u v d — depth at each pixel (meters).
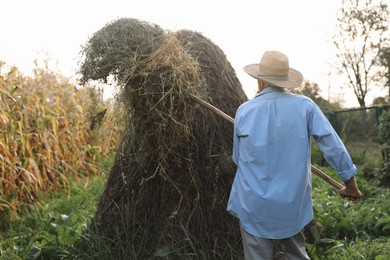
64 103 8.21
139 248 3.74
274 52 3.15
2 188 5.74
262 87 3.31
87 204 6.34
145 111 3.51
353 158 10.66
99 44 3.56
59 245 4.04
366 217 4.81
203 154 3.81
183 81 3.46
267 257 3.00
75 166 8.12
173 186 3.81
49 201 6.54
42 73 7.90
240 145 3.04
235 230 3.79
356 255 3.79
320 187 7.01
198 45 4.11
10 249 4.29
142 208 3.86
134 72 3.44
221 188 3.82
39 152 6.87
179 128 3.51
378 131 8.66
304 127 2.95
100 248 3.72
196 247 3.70
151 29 3.58
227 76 4.20
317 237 3.93
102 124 3.87
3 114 5.57
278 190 2.89
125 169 4.03
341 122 11.75
